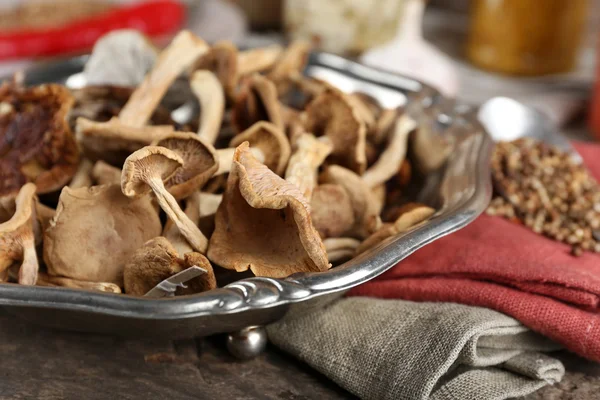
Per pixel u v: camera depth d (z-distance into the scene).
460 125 0.43
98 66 0.46
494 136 0.50
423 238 0.35
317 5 0.62
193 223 0.36
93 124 0.38
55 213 0.36
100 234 0.36
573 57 0.71
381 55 0.59
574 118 0.64
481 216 0.43
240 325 0.35
